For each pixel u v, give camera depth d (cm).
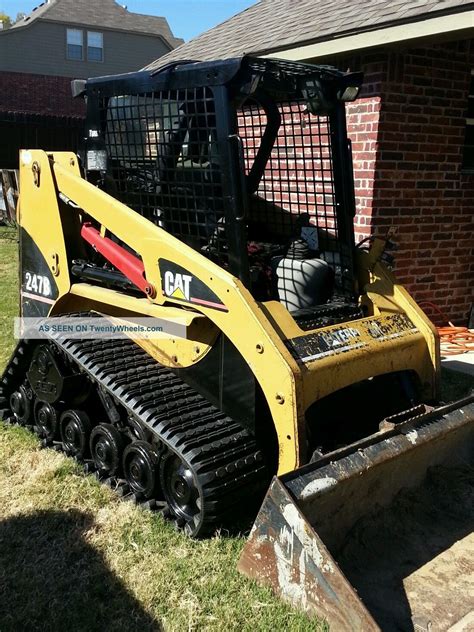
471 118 675
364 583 282
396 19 544
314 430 347
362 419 368
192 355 334
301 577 266
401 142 622
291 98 364
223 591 287
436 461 333
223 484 309
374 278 375
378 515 308
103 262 402
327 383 306
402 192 635
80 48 3200
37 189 409
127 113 359
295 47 648
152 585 294
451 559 297
